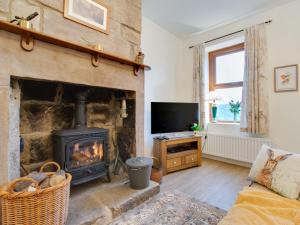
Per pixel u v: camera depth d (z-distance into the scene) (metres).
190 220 1.65
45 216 1.19
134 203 1.82
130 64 2.25
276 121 2.85
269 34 2.92
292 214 1.05
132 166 1.97
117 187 2.03
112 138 2.58
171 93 3.85
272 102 2.89
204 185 2.42
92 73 1.85
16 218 1.11
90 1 1.92
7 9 1.40
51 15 1.63
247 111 2.99
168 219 1.66
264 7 2.87
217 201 2.01
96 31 1.98
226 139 3.30
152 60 3.43
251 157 2.99
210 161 3.53
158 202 1.94
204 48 3.68
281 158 1.48
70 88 2.10
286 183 1.32
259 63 2.89
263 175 1.50
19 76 1.36
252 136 3.10
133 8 2.43
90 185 2.07
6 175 1.28
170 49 3.82
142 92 2.45
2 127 1.27
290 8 2.73
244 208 1.14
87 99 2.29
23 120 1.76
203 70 3.65
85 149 1.97
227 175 2.78
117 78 2.11
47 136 1.92
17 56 1.34
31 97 1.82
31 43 1.40
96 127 2.26
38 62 1.46
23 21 1.32
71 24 1.77
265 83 2.85
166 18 3.24
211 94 3.44
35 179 1.29
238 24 3.28
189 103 3.38
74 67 1.70
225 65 3.62
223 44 3.53
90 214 1.53
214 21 3.31
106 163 2.12
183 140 3.08
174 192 2.19
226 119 3.59
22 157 1.75
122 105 2.36
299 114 2.65
